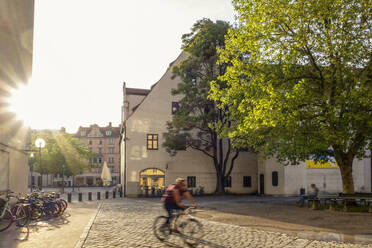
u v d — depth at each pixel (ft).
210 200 86.12
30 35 44.62
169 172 113.60
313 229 36.37
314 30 48.91
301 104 48.49
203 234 31.96
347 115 46.03
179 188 31.50
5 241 30.04
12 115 52.49
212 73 104.37
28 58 50.29
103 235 32.65
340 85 48.80
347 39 46.50
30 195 48.70
